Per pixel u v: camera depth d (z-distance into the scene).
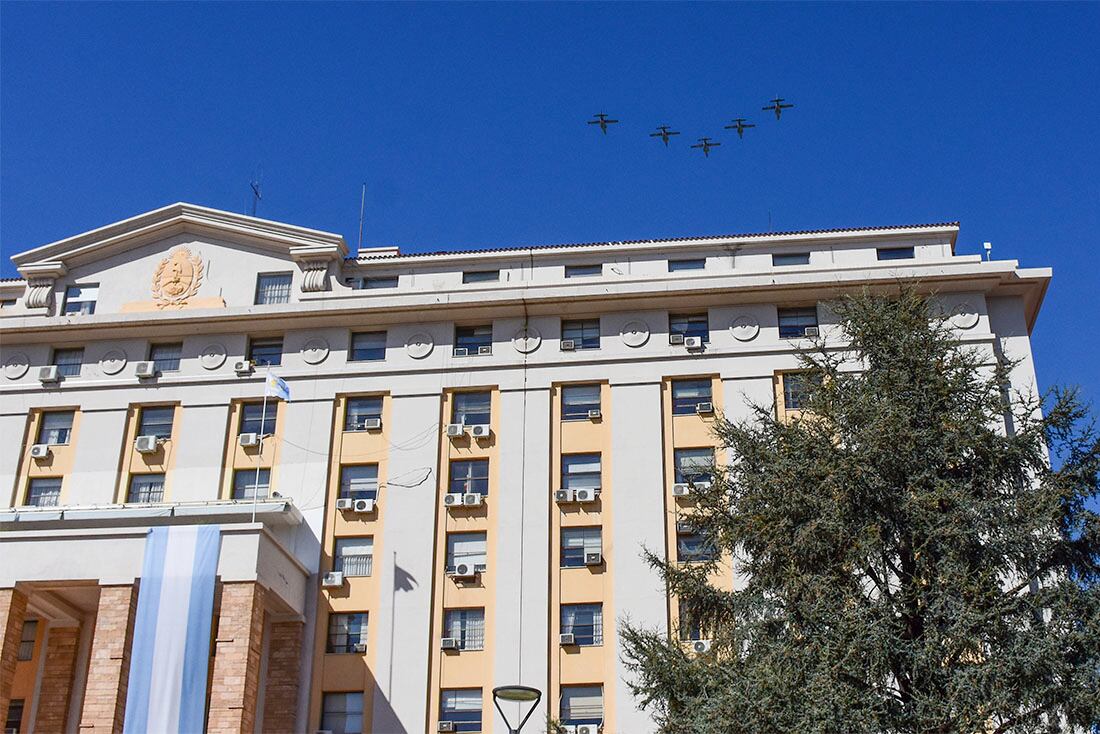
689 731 28.36
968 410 30.73
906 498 28.84
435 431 45.75
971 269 45.44
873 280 45.75
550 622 42.28
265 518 43.19
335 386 46.84
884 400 30.45
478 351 47.00
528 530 43.78
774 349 45.62
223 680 37.31
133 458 46.53
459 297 47.09
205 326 48.06
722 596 31.14
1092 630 27.17
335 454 45.84
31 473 46.56
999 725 27.59
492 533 43.91
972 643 27.27
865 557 28.94
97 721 36.88
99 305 49.62
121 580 38.78
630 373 45.94
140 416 47.44
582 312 47.19
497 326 47.31
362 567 43.94
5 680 38.03
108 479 46.03
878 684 27.38
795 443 30.78
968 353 32.88
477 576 43.28
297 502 44.94
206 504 41.25
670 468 44.44
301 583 43.19
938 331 33.28
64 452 46.78
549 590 42.81
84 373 48.09
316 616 42.97
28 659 42.75
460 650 42.22
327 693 41.94
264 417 45.84
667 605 41.97
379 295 47.69
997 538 28.61
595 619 42.25
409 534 44.12
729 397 45.12
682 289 46.22
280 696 41.28
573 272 49.41
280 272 49.22
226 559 39.03
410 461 45.38
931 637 27.34
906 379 30.89
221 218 50.06
